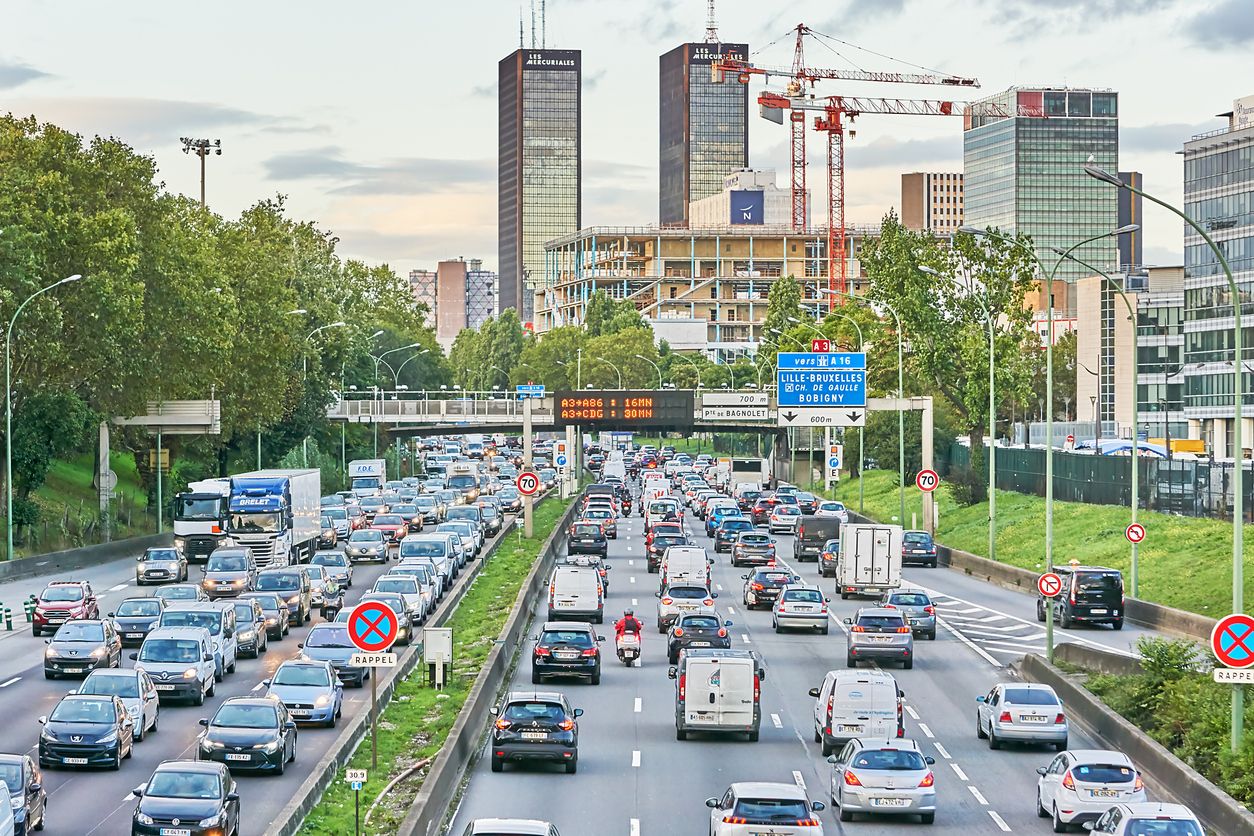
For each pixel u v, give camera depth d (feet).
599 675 191.83
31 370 334.03
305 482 322.14
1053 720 150.41
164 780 108.27
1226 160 593.01
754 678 154.61
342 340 534.37
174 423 391.24
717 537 372.79
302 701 154.71
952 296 424.46
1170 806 104.27
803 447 630.33
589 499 417.08
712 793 131.23
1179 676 160.86
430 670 178.09
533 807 124.57
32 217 318.86
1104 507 351.25
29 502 328.49
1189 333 613.11
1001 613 258.78
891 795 120.88
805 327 602.03
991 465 322.75
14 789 106.22
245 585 250.98
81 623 187.21
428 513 414.41
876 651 199.93
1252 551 263.49
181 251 374.43
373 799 119.96
